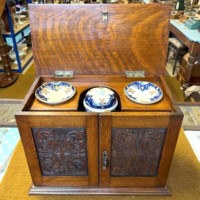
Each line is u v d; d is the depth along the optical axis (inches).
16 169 42.8
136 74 39.8
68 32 37.4
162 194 37.8
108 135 31.6
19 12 103.7
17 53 97.9
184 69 91.9
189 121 59.8
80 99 36.6
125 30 37.6
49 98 35.0
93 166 35.2
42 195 37.9
